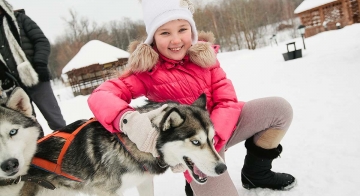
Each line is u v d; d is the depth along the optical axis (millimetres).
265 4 42656
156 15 2076
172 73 2186
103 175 2117
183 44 2174
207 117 2021
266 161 2273
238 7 33188
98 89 2074
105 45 21312
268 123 2139
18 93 2113
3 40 3264
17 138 1995
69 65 20219
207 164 1885
